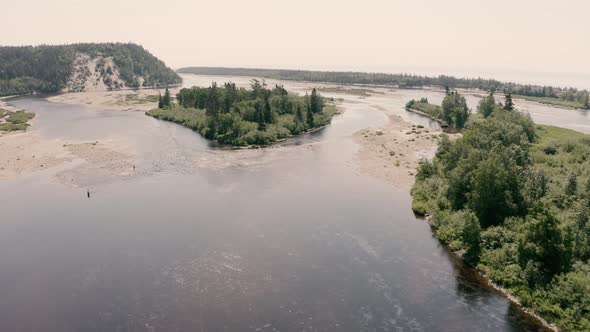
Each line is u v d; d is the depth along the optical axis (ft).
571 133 447.01
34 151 390.42
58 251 203.41
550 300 155.33
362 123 552.82
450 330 147.95
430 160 359.05
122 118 599.16
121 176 318.86
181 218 241.14
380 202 266.77
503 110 501.56
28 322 152.56
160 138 456.04
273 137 444.14
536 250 167.32
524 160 272.10
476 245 196.65
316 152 395.34
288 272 184.65
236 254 200.03
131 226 230.68
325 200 269.85
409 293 170.09
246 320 152.15
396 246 209.26
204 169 337.93
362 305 161.89
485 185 212.02
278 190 288.51
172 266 189.47
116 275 182.39
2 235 220.23
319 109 561.84
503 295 167.94
